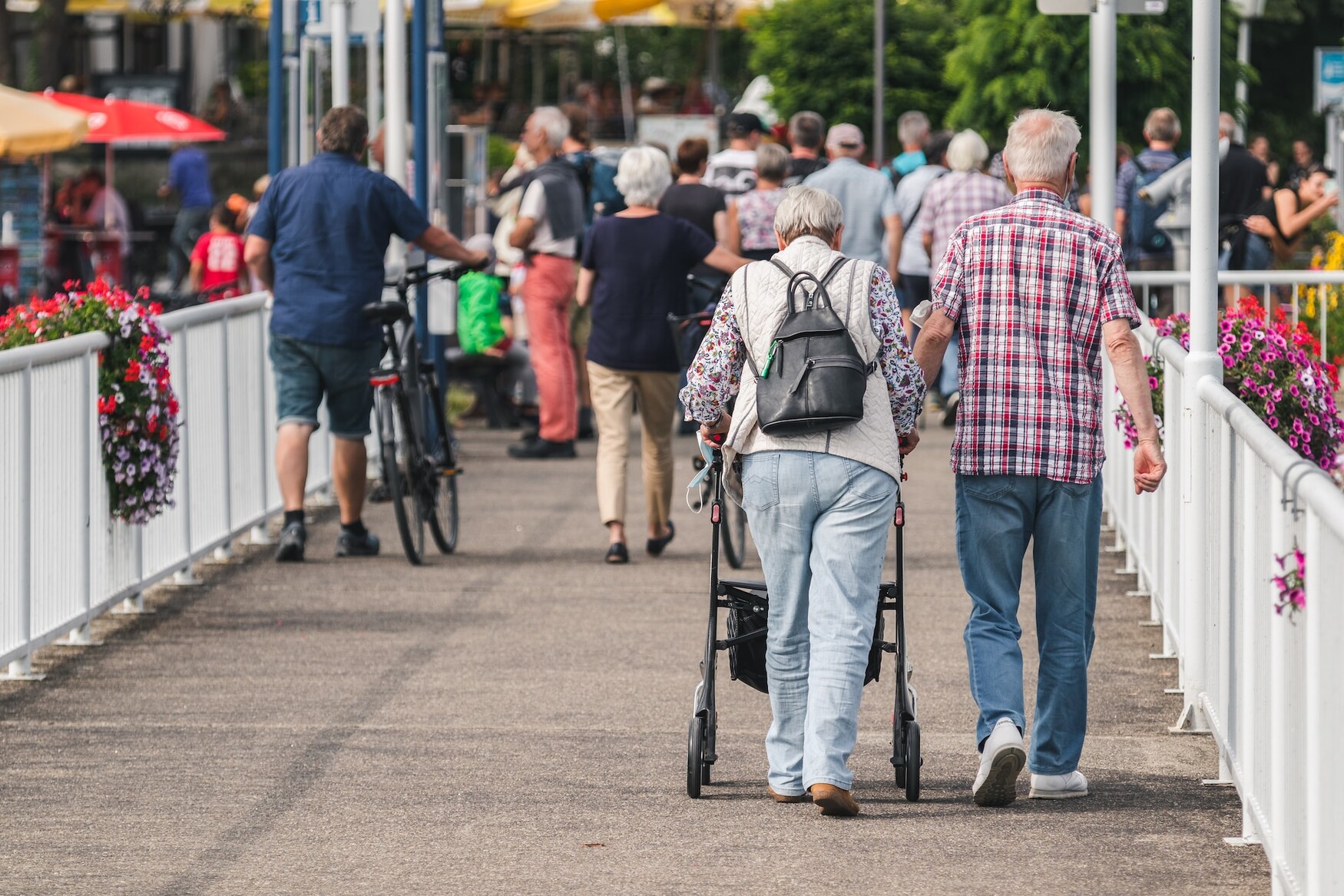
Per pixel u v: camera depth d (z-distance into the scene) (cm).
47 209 7831
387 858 1706
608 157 4994
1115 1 3247
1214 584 1966
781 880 1636
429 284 4197
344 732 2145
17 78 10062
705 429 1891
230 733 2141
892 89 9100
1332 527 1271
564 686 2355
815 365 1775
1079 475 1808
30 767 2009
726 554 3184
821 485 1786
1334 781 1309
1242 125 5600
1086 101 5206
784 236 1864
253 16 9569
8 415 2289
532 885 1628
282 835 1778
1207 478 2041
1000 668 1836
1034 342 1808
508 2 9369
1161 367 2600
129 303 2680
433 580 3048
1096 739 2108
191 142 9194
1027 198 1842
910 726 1878
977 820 1809
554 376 4441
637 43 15662
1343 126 7144
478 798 1891
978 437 1816
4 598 2291
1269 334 2427
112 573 2681
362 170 3156
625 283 3128
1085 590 1855
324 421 3881
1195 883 1620
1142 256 4681
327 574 3105
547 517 3672
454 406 5203
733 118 4397
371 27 4144
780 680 1859
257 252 3150
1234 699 1817
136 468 2681
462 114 10931
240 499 3288
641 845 1739
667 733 2141
